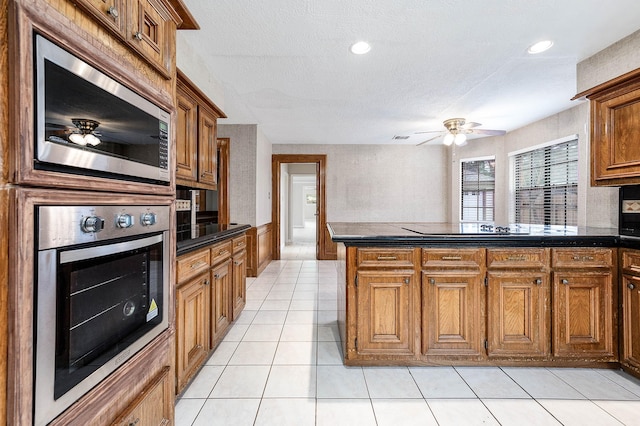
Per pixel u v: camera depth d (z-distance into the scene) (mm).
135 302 1003
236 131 4430
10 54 599
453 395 1718
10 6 595
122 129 906
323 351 2234
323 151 5730
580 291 1975
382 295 1983
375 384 1821
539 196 4129
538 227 2617
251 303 3324
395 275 1974
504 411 1588
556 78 2848
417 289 1982
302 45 2260
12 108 604
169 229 1189
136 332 998
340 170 5746
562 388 1782
